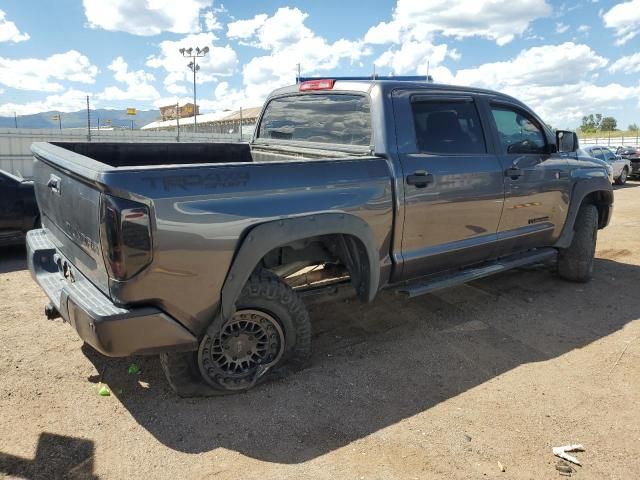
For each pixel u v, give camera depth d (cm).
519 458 274
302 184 312
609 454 279
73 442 278
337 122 412
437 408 320
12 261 661
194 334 292
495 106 457
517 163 459
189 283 278
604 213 592
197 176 274
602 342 420
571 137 500
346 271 400
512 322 459
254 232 291
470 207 418
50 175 342
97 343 264
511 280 583
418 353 395
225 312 292
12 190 675
